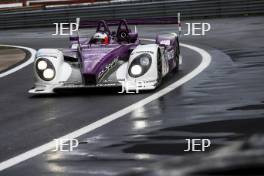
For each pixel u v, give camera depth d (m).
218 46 58.12
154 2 95.69
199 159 4.96
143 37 75.19
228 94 30.78
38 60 34.38
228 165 4.77
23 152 20.50
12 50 71.62
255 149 4.86
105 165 17.86
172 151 19.17
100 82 32.47
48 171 17.58
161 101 29.88
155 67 32.75
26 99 34.00
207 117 24.94
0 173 17.69
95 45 35.59
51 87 33.56
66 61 35.62
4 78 45.84
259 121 23.27
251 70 39.75
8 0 145.62
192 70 41.91
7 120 27.61
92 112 27.91
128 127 23.88
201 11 93.62
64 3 135.25
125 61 34.53
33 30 102.00
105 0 128.00
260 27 73.44
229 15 92.25
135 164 17.70
